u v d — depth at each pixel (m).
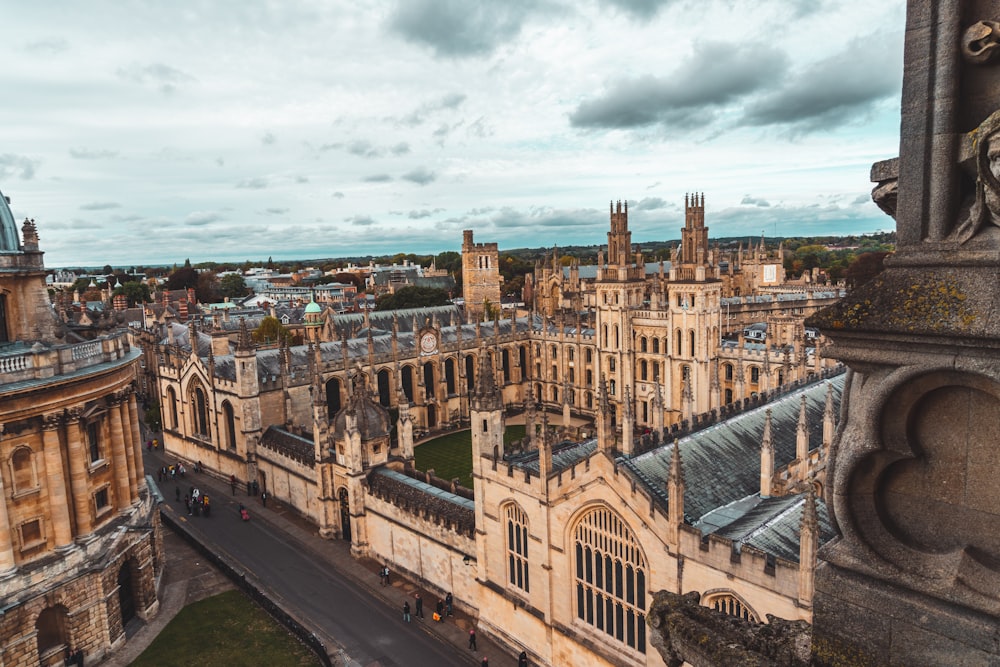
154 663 57.62
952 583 10.63
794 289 189.00
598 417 44.88
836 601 12.22
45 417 55.25
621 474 43.59
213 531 84.31
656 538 41.94
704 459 52.69
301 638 60.12
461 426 134.50
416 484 70.44
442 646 58.16
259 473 97.62
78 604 56.75
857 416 11.73
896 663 11.41
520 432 126.31
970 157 10.45
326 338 152.75
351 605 65.56
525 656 53.69
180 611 65.81
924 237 11.16
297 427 97.81
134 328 162.50
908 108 11.24
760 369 108.94
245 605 66.50
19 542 54.53
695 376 113.75
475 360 138.75
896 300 11.09
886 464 11.55
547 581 50.59
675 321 115.75
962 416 10.80
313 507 85.38
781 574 35.25
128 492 64.50
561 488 48.34
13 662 52.56
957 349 10.30
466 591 62.59
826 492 12.34
